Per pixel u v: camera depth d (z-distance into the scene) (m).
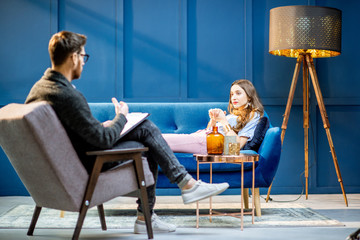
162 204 3.59
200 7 4.13
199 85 4.12
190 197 2.29
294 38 3.46
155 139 2.32
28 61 4.06
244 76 4.12
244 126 3.20
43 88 1.99
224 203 3.62
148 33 4.12
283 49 3.54
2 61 4.05
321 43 3.45
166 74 4.11
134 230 2.43
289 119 4.13
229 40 4.13
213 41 4.13
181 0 4.11
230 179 2.93
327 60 4.12
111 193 2.12
